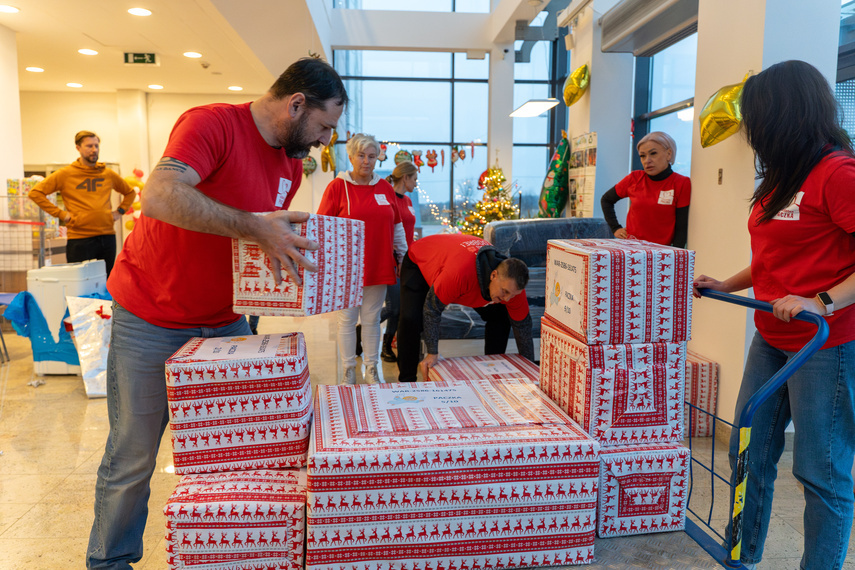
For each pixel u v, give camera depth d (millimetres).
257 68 8047
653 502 1408
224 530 1259
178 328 1562
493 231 4191
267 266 1361
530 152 10312
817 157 1490
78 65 7789
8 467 2766
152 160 9883
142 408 1547
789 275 1583
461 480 1241
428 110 10516
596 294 1359
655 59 5945
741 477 1272
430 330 2529
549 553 1290
